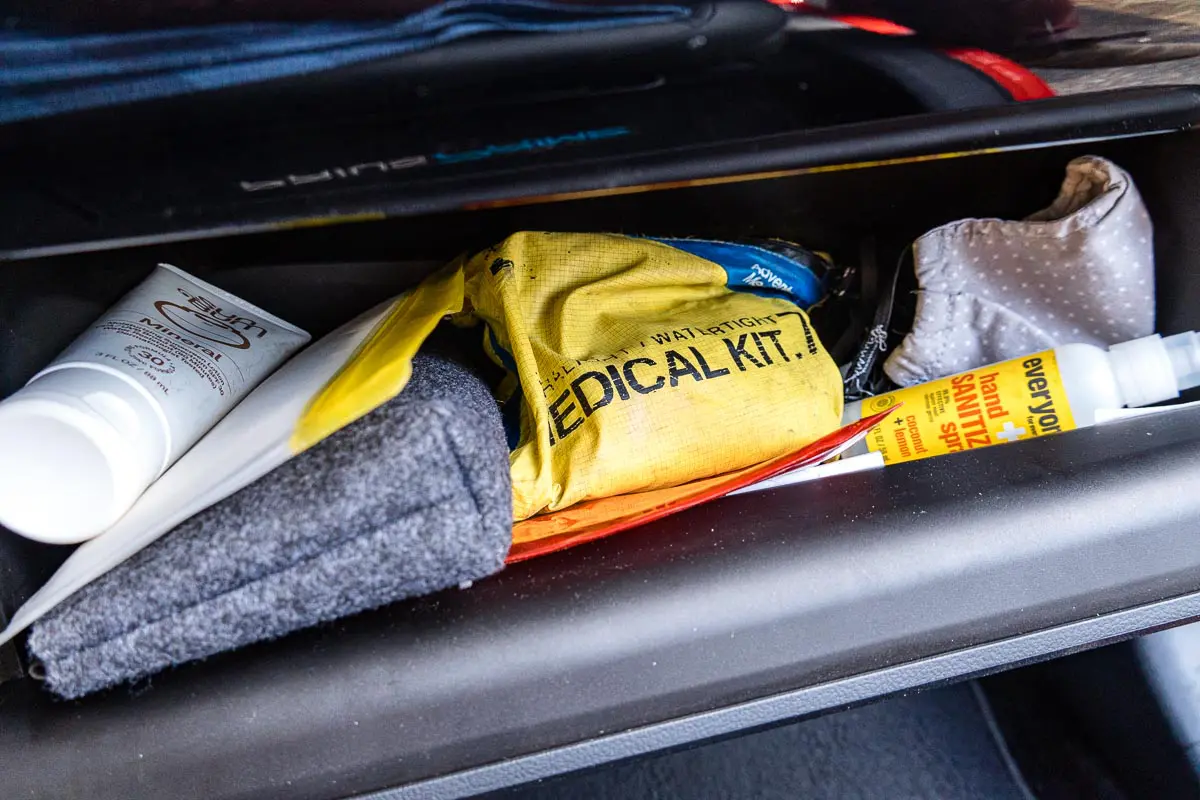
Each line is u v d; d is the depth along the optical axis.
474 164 0.43
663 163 0.45
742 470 0.54
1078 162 0.63
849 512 0.48
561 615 0.44
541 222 0.69
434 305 0.52
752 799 0.77
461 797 0.45
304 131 0.39
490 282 0.57
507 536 0.42
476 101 0.39
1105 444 0.52
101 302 0.58
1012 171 0.68
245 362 0.55
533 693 0.44
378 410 0.42
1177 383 0.59
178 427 0.48
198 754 0.42
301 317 0.69
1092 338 0.67
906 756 0.79
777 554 0.46
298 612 0.41
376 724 0.43
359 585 0.41
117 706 0.43
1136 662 0.67
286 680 0.43
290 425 0.41
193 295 0.58
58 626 0.41
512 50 0.36
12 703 0.45
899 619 0.47
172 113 0.36
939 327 0.68
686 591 0.45
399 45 0.35
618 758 0.46
